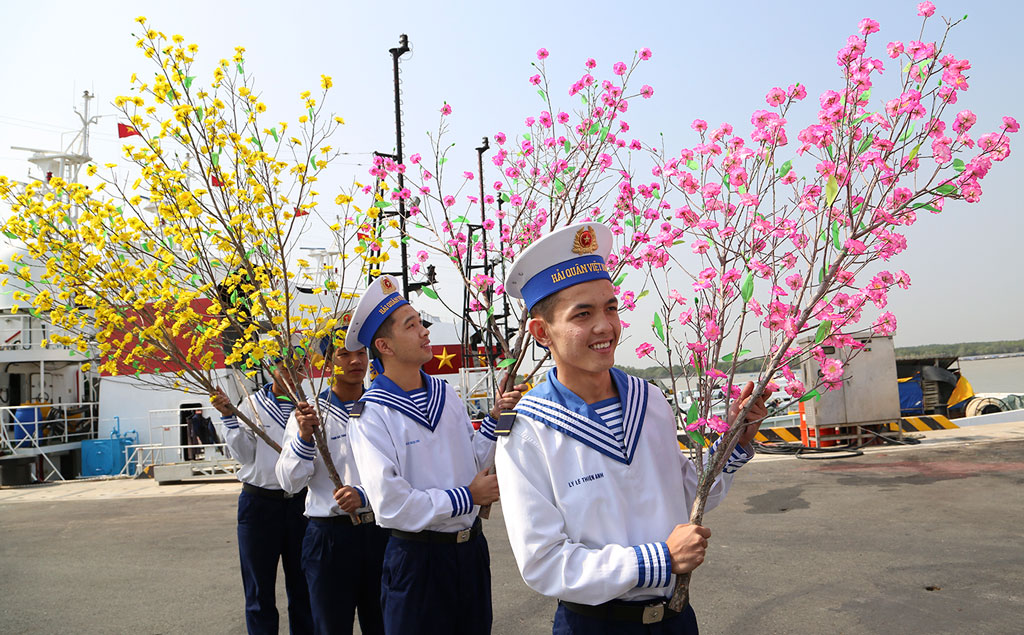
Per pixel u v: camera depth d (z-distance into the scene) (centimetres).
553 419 209
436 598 316
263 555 454
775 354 212
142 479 1417
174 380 442
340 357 412
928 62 199
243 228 391
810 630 449
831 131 208
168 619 557
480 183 1208
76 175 1875
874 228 205
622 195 354
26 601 627
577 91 468
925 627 441
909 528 663
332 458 399
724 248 231
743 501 823
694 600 515
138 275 417
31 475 1587
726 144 234
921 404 1426
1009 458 964
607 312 211
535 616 512
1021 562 547
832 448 1123
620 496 206
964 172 193
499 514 866
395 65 1037
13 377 1844
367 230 408
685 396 278
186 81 390
